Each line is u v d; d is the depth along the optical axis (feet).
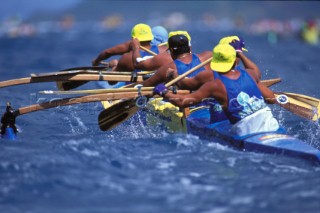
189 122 97.86
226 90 86.84
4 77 182.70
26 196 70.23
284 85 158.51
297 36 376.27
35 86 153.99
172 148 90.12
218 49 87.71
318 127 108.37
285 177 77.15
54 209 66.64
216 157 85.46
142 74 111.34
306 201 68.90
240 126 88.33
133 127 107.34
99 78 107.65
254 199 69.62
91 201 68.80
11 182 74.18
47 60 232.53
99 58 132.05
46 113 119.34
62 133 102.99
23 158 83.10
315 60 233.96
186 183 74.74
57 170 78.28
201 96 87.56
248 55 252.42
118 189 72.38
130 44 121.80
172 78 97.35
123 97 98.48
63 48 291.99
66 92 96.73
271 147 84.74
